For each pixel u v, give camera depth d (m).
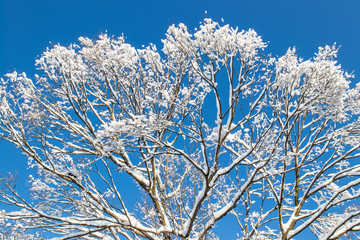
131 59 6.43
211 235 6.72
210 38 5.44
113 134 5.25
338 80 5.59
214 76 5.56
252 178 5.76
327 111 6.13
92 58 6.62
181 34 5.68
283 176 6.21
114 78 6.68
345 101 6.68
